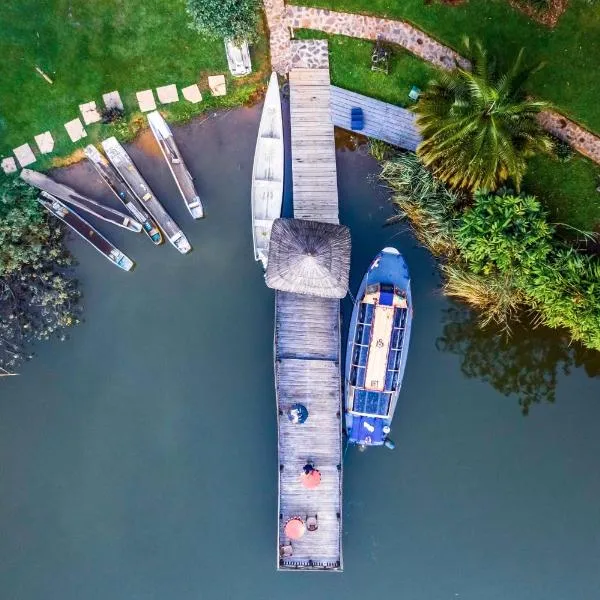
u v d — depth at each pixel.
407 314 23.09
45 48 23.05
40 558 24.31
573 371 24.58
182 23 23.09
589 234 23.11
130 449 24.39
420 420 24.52
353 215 24.25
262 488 24.39
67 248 24.08
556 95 22.84
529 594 24.45
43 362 24.22
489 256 22.36
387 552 24.39
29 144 23.44
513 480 24.62
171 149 23.58
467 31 22.86
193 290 24.33
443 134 20.50
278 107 23.36
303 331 23.12
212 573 24.31
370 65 23.31
